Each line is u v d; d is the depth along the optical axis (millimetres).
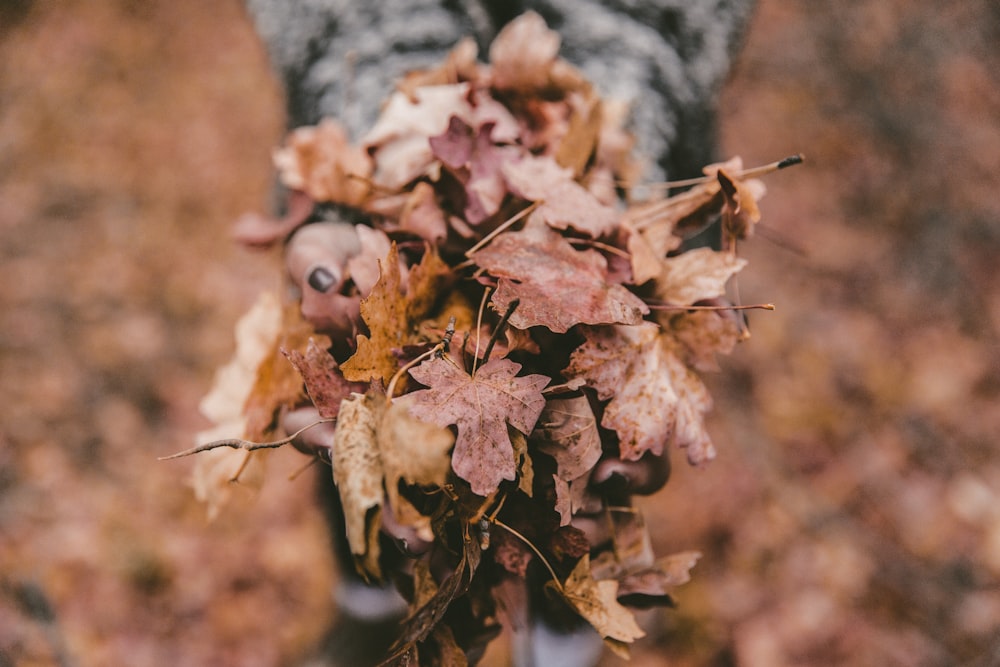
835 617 1085
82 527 1131
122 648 1031
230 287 1450
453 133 503
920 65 1886
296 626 1071
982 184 1659
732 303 512
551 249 480
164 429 1260
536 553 481
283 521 1150
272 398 497
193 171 1634
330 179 543
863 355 1381
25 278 1425
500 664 978
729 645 1053
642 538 512
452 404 437
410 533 446
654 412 475
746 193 479
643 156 674
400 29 748
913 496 1213
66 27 1912
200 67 1852
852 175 1660
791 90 1814
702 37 774
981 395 1347
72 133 1692
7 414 1236
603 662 1020
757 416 1286
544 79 557
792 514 1177
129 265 1468
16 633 969
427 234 500
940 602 1105
